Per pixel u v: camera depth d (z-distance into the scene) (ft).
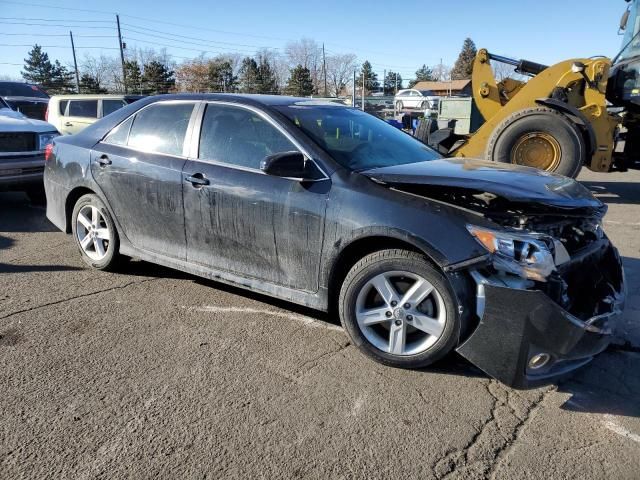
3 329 12.48
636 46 29.50
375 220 10.48
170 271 16.70
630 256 18.76
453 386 10.36
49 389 9.99
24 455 8.18
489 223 9.75
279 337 12.31
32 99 51.24
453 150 31.53
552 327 9.18
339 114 14.05
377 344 10.99
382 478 7.87
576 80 29.30
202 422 9.09
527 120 28.19
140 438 8.63
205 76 200.75
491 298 9.39
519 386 9.43
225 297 14.64
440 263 9.81
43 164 24.88
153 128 14.69
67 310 13.62
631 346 12.08
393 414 9.42
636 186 36.45
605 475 7.96
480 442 8.71
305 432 8.87
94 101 43.27
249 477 7.82
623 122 31.07
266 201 11.96
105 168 15.24
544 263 9.36
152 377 10.49
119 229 15.51
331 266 11.26
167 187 13.78
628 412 9.65
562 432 9.00
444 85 229.04
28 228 22.35
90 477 7.74
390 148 13.39
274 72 225.56
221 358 11.30
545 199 9.78
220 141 13.23
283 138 12.24
